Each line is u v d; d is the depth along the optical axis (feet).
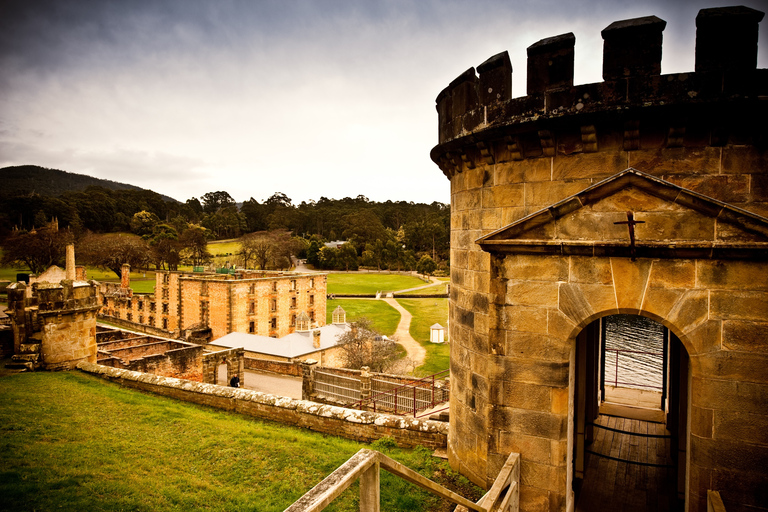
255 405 45.91
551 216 22.13
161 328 194.29
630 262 21.04
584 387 29.68
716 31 19.49
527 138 23.90
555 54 22.67
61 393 47.34
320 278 214.69
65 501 24.88
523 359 23.26
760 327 19.06
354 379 88.63
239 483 29.94
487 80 25.39
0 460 29.25
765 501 18.95
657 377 98.43
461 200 29.63
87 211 453.17
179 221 491.31
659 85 20.30
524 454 23.40
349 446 36.68
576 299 22.06
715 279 19.67
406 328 217.36
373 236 502.79
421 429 35.96
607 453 33.81
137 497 26.53
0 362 60.34
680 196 19.90
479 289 27.50
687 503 20.84
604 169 22.40
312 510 9.20
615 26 20.97
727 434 19.52
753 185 19.95
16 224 379.76
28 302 59.77
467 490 27.58
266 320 187.83
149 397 50.11
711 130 20.24
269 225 577.84
